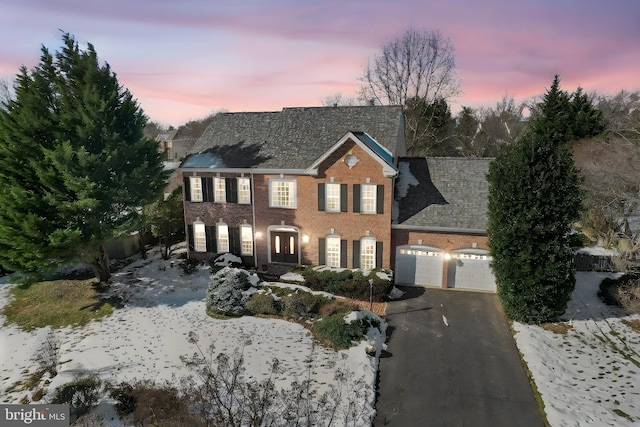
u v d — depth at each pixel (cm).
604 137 3516
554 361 1712
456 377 1636
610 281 2569
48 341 1808
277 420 1320
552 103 3938
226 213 2878
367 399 1473
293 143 2838
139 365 1722
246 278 2331
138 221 2436
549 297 1994
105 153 2333
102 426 1275
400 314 2192
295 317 2117
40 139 2286
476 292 2475
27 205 2138
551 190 1912
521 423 1374
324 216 2638
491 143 6184
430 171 2733
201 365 1669
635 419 1352
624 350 1809
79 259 2473
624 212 2986
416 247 2522
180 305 2338
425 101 5078
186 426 1249
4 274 2934
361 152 2481
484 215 2430
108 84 2416
